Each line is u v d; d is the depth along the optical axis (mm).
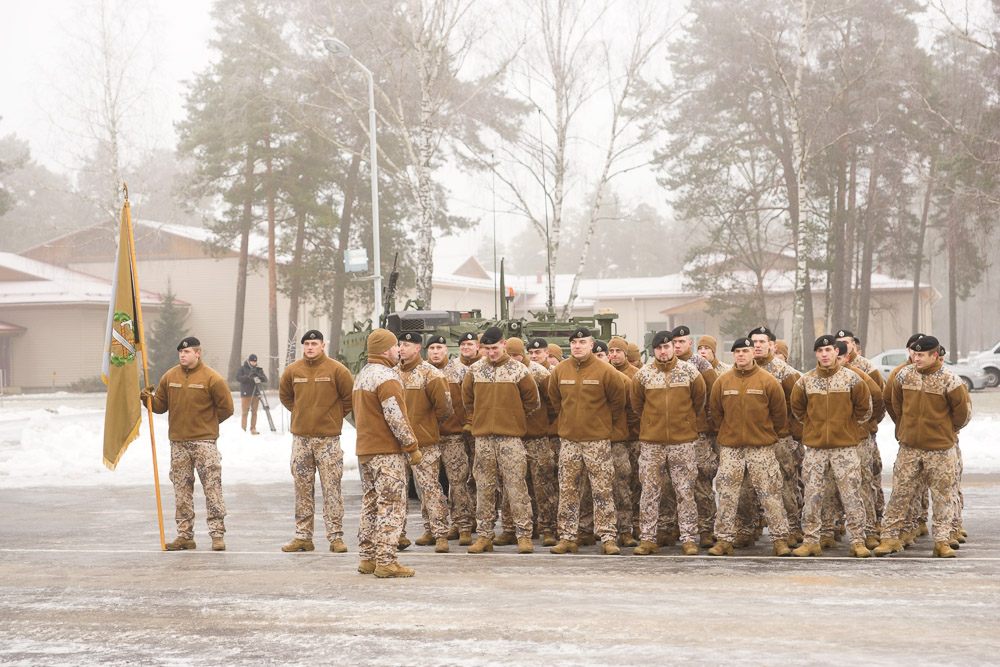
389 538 8164
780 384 9484
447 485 12906
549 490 10375
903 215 43469
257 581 8023
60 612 6965
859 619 6484
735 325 47656
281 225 48375
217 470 9891
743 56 33625
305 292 47969
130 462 18438
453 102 31953
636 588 7609
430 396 9766
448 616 6668
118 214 41344
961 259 47000
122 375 10156
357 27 30438
